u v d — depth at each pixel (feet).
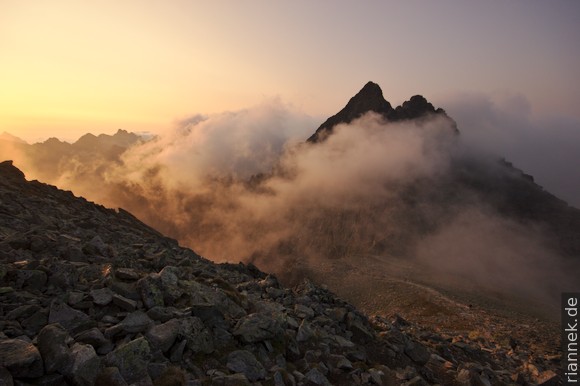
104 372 32.89
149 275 53.98
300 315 72.59
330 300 95.50
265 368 47.98
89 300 45.55
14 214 92.02
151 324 43.19
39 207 111.45
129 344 36.63
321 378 49.52
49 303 43.55
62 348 31.78
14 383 28.71
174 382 35.94
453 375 70.38
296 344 57.72
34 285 47.85
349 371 56.65
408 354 72.33
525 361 104.37
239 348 49.57
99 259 67.62
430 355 79.36
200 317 50.83
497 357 103.91
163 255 80.18
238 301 63.52
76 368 31.19
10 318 39.06
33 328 38.27
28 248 63.67
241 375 40.68
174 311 48.29
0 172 151.94
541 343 211.00
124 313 44.52
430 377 66.69
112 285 49.62
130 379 34.45
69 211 128.98
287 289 94.32
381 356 68.95
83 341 36.96
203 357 43.78
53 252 64.28
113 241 101.04
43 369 30.27
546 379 82.99
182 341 42.39
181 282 57.41
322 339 64.18
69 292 46.29
